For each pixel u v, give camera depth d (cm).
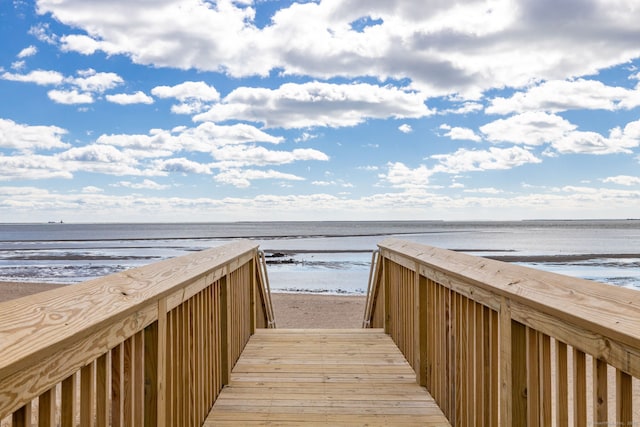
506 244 4278
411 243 360
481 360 205
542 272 147
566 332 124
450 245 4094
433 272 283
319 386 319
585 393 118
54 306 104
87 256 3048
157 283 166
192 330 239
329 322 970
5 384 79
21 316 92
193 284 229
